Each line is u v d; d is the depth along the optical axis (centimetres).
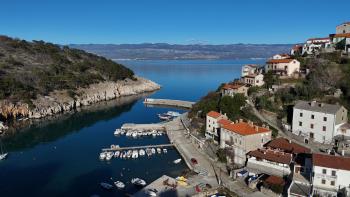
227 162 8769
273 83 12256
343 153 7350
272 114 10275
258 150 8256
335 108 8475
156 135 12325
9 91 16038
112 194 7612
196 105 14312
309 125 8750
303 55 14400
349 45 12694
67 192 7756
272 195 6781
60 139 12306
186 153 9856
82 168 9206
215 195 7069
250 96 12306
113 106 19225
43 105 16725
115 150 10638
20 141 12156
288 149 8000
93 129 13750
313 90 10412
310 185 6594
